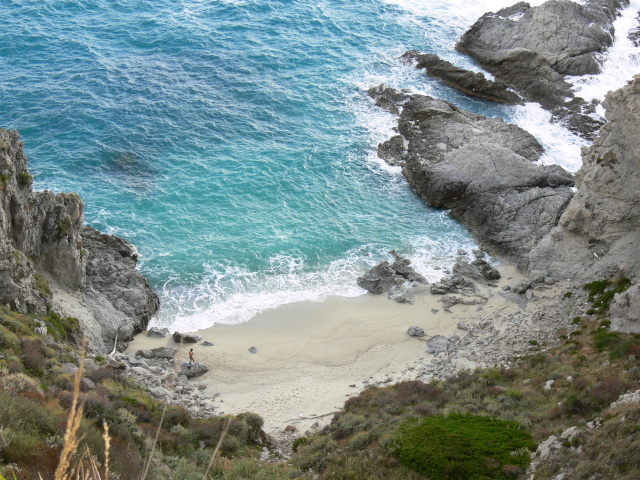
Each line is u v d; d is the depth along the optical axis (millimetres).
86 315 52469
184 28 100188
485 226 69562
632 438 29234
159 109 83000
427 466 32656
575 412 37312
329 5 111688
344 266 65500
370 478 32156
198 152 77562
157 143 77938
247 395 49438
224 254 65188
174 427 37500
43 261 52531
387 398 44250
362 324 58188
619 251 58625
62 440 23312
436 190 72750
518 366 48406
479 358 52000
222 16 104812
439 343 55094
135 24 100000
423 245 68625
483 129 80188
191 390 49219
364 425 39406
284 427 45031
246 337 56500
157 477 26391
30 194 49781
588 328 51906
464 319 58312
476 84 90062
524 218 68312
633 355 43656
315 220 70688
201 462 34094
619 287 56375
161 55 93938
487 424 37562
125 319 54875
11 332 38719
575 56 92000
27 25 95438
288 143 80875
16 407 24672
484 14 105562
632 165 57375
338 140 82062
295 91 90000
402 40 103562
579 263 61656
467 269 64375
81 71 87500
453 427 37062
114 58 91562
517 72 93375
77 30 96375
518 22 99250
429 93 91000
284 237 68000
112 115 80562
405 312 59781
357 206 73250
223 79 90562
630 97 56000
